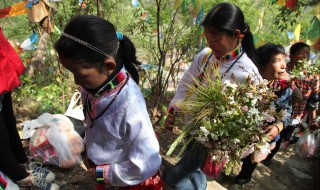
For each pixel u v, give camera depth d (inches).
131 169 59.7
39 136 104.4
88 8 156.0
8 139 85.5
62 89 139.8
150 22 162.4
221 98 71.6
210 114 73.2
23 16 204.2
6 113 87.8
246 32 79.0
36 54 172.7
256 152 78.4
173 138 139.4
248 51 80.8
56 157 103.1
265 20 191.3
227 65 78.3
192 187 92.4
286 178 144.3
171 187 93.5
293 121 132.3
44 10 110.6
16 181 94.0
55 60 170.2
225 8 72.8
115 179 61.7
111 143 61.8
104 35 51.9
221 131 69.4
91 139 64.3
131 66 63.3
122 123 58.7
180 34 157.5
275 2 138.8
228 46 75.8
